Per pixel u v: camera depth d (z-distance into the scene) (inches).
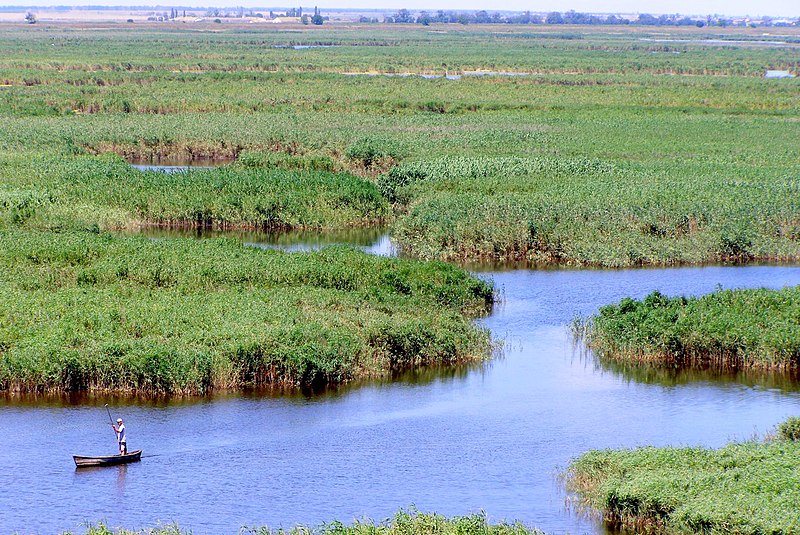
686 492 2474.2
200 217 5949.8
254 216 5935.0
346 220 6023.6
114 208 5876.0
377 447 3014.3
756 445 2847.0
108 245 4820.4
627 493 2506.2
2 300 3907.5
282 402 3351.4
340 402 3368.6
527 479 2802.7
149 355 3376.0
